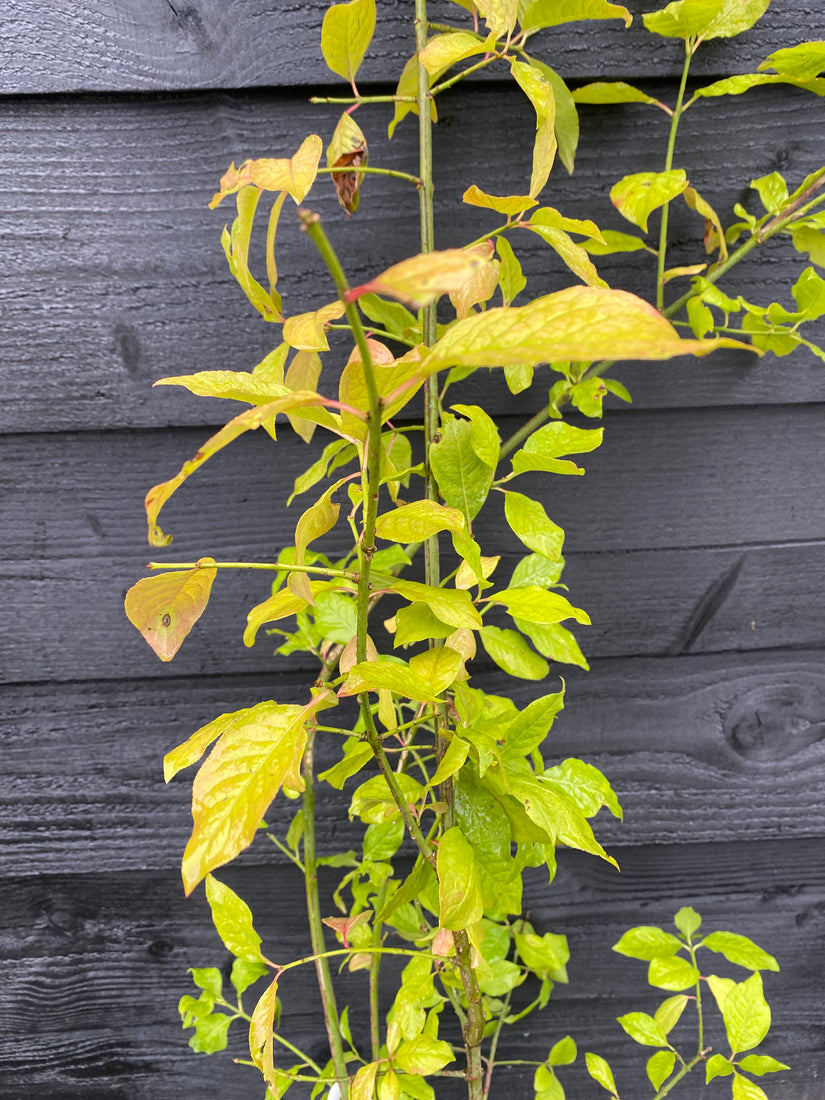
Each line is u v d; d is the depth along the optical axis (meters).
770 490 0.75
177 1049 0.80
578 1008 0.81
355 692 0.49
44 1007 0.79
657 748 0.78
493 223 0.71
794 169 0.71
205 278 0.71
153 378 0.72
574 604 0.76
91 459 0.73
